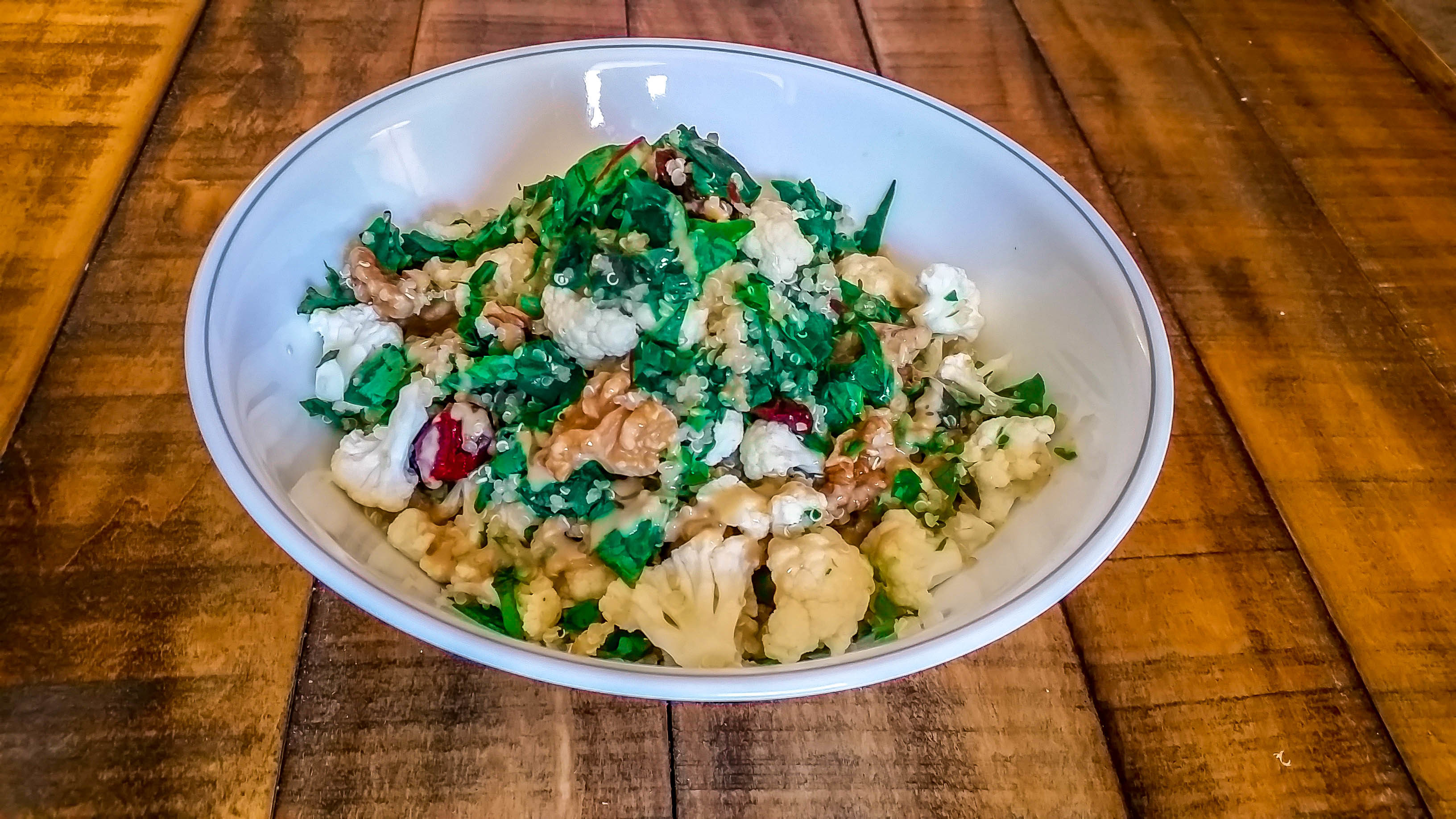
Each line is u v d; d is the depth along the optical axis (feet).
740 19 1.05
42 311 0.73
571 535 0.64
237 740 0.54
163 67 0.91
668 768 0.56
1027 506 0.65
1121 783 0.59
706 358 0.66
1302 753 0.61
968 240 0.78
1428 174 1.02
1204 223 0.94
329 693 0.57
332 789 0.53
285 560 0.62
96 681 0.56
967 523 0.64
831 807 0.56
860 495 0.67
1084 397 0.66
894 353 0.72
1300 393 0.82
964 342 0.77
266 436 0.60
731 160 0.74
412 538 0.61
